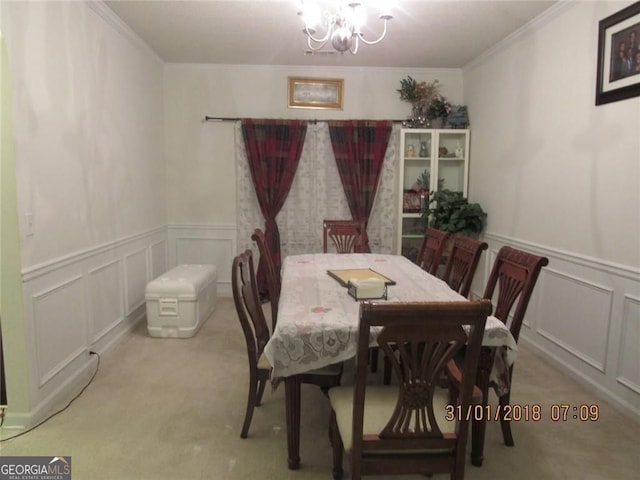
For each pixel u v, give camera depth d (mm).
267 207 4414
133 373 2801
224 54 3998
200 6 2906
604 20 2451
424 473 1442
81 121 2684
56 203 2412
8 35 2002
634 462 1955
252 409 2092
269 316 3895
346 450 1480
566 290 2816
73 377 2598
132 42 3488
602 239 2508
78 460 1929
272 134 4344
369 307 1235
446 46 3713
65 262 2494
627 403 2324
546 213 3049
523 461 1958
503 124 3639
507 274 2105
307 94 4410
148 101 3891
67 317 2535
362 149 4422
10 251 2080
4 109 2018
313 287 2258
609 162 2447
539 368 2898
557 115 2914
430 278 2490
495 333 1695
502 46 3600
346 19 2148
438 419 1548
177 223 4504
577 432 2180
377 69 4418
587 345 2623
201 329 3617
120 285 3311
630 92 2287
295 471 1881
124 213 3379
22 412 2172
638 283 2256
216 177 4461
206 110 4379
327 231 3748
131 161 3508
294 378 1819
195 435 2135
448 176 4617
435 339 1308
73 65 2580
